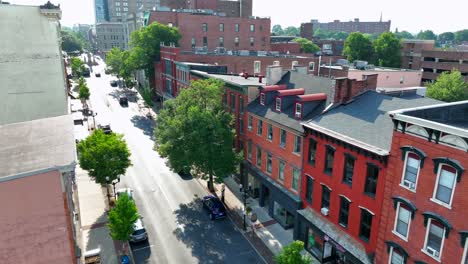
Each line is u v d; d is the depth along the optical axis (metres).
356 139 20.41
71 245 13.33
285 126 26.70
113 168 30.02
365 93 25.94
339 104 25.41
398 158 16.81
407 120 15.76
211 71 51.66
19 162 12.66
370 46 93.56
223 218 29.89
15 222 12.16
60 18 25.59
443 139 14.48
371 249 20.03
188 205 32.12
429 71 92.00
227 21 82.12
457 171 13.98
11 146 14.33
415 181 16.17
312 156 24.78
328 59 79.94
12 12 24.03
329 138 22.30
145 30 70.62
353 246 21.20
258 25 86.06
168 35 71.75
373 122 21.47
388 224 17.97
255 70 61.81
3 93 24.98
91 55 166.62
